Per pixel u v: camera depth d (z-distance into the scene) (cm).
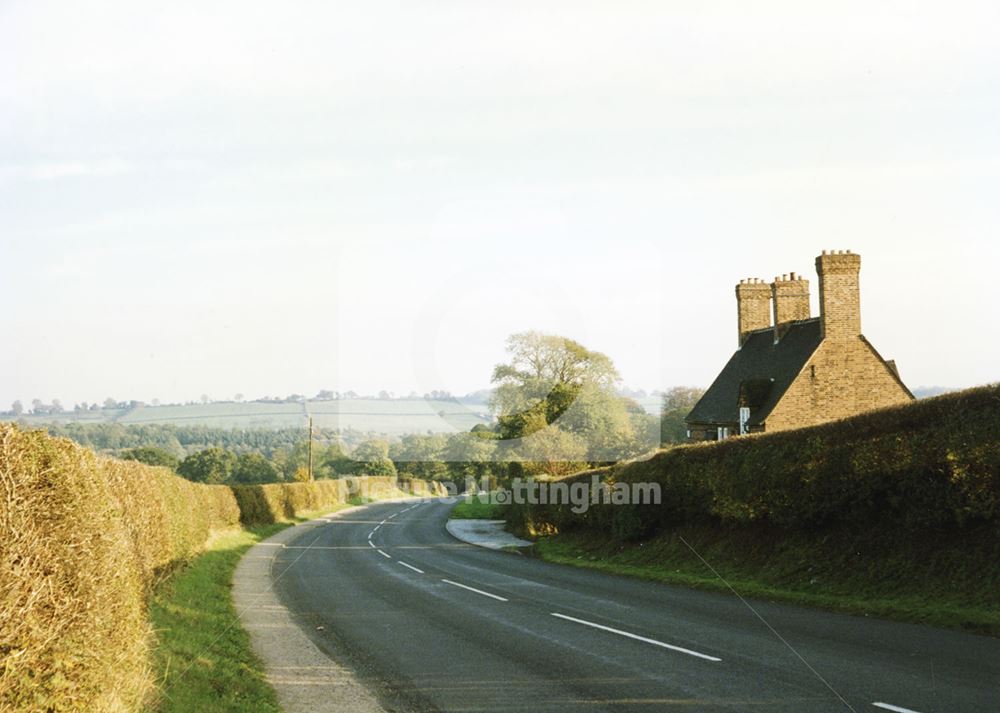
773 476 1844
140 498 1453
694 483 2247
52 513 648
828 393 3497
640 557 2305
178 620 1321
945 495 1401
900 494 1512
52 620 631
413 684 925
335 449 9288
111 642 739
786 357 3747
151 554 1541
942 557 1387
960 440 1369
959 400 1438
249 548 3177
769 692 808
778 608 1376
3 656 586
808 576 1616
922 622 1168
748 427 3625
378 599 1673
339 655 1105
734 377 4144
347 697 877
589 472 2919
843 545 1641
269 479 8281
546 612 1419
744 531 2017
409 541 3556
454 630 1267
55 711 627
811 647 1019
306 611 1516
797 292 3962
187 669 975
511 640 1164
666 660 980
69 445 732
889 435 1547
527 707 804
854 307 3541
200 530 2638
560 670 958
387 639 1212
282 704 853
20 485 620
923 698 760
